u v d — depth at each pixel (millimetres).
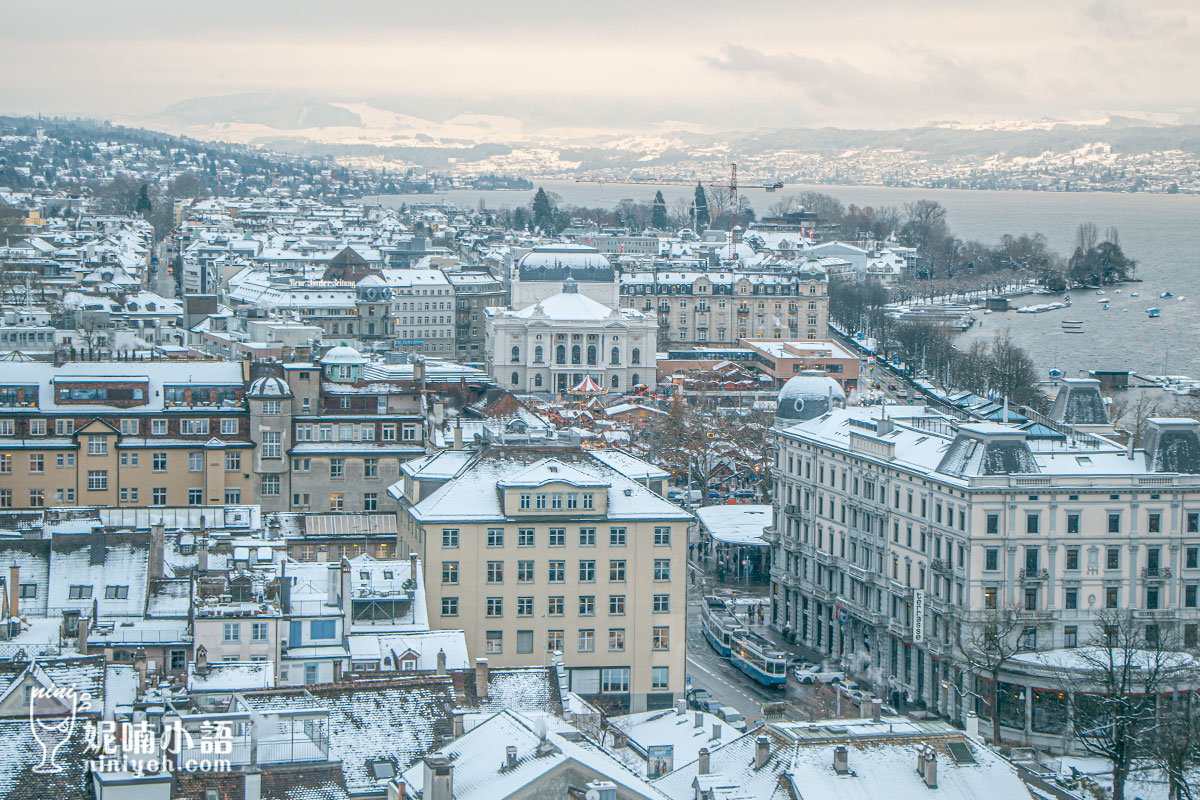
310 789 148750
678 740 193000
